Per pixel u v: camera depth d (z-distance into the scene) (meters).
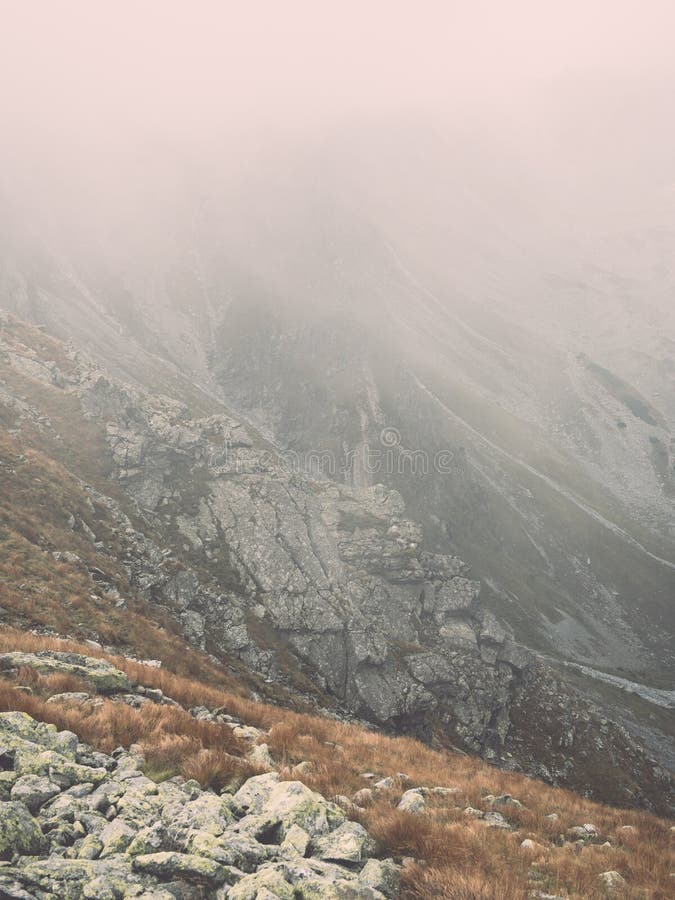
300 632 54.41
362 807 10.15
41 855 6.13
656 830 14.52
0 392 62.16
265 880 5.90
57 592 29.47
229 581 56.84
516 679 77.06
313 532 69.38
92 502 47.72
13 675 13.14
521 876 8.04
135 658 27.75
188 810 7.69
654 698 143.00
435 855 7.86
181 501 65.69
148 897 5.42
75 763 8.73
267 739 14.27
